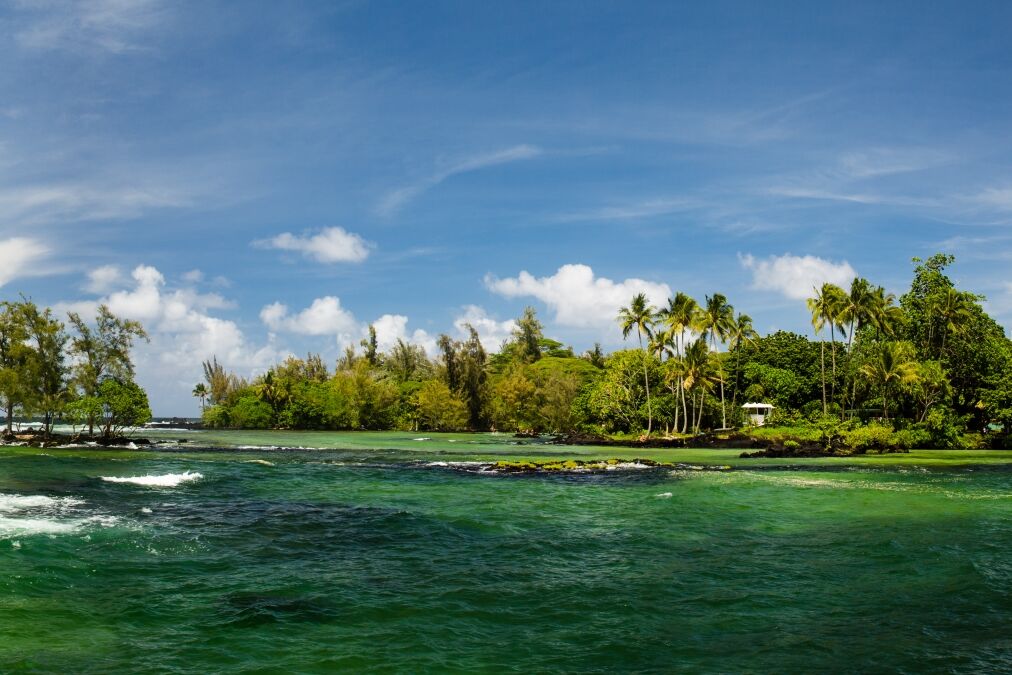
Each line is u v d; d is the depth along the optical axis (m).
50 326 57.47
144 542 18.86
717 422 89.31
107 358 59.28
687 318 86.44
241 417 126.88
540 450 66.25
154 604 13.60
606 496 31.20
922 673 10.81
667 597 14.91
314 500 28.61
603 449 68.31
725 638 12.41
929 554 19.03
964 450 70.50
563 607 14.13
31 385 56.47
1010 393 74.00
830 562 18.16
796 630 12.84
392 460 51.31
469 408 122.19
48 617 12.54
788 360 100.69
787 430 77.62
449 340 123.12
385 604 14.09
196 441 74.31
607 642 12.13
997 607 14.26
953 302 81.81
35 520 21.00
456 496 30.94
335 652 11.37
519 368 128.50
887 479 39.03
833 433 70.88
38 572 15.20
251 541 19.84
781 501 29.41
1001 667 11.05
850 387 93.38
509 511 26.56
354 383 123.94
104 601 13.65
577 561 18.23
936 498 30.31
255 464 44.59
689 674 10.76
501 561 18.14
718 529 22.94
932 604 14.49
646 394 90.88
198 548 18.62
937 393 77.94
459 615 13.51
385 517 24.36
